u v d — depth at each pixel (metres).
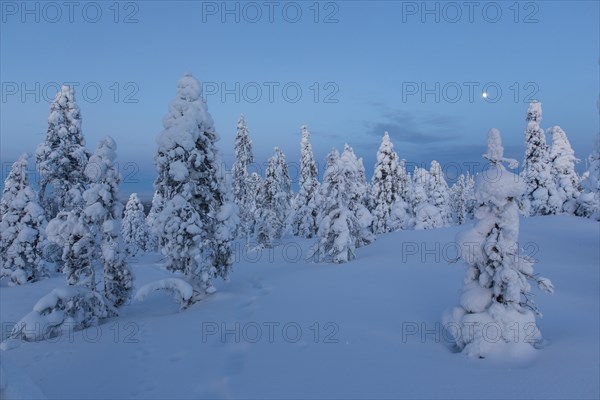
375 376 7.13
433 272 17.16
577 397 5.60
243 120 52.09
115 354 9.80
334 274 18.66
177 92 16.00
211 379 7.80
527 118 41.09
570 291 12.73
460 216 83.56
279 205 48.97
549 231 27.61
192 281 15.90
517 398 5.81
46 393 7.62
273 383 7.20
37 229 28.94
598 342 7.57
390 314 11.19
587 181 23.50
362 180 43.25
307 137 51.41
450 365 7.39
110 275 15.91
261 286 18.06
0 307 19.53
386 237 30.05
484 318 7.89
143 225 66.44
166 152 15.73
